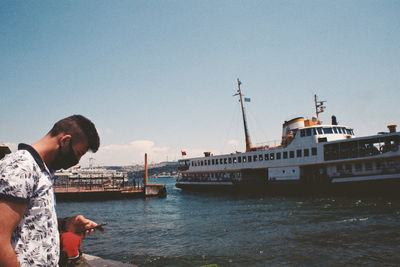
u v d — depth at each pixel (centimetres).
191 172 5403
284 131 4078
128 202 4012
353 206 2388
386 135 2753
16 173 182
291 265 1080
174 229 1916
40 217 201
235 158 4494
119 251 1402
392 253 1157
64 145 219
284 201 3081
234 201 3462
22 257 191
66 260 406
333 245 1309
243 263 1129
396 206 2245
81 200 4262
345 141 3066
